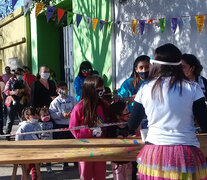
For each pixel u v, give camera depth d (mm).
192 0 5918
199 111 2438
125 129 3936
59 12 6211
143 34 7066
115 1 7922
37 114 5004
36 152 3180
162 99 2449
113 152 3113
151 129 2562
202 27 5719
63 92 5559
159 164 2426
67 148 3330
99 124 3689
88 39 9094
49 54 12664
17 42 13836
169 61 2535
